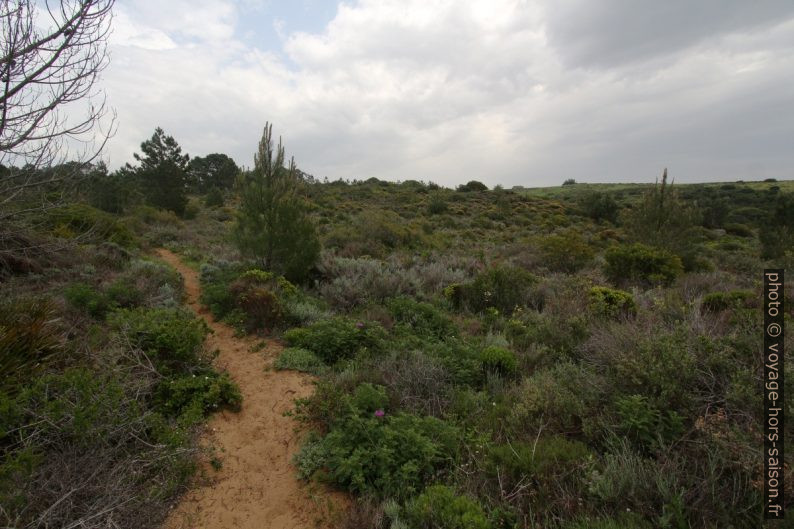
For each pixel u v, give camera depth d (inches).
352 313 304.8
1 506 83.7
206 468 131.6
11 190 158.6
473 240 884.0
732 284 390.3
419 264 502.6
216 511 114.0
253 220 387.9
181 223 911.0
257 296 272.4
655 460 113.9
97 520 98.0
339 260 453.1
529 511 103.7
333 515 111.3
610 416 129.6
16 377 130.4
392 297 338.6
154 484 117.0
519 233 1021.2
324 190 1756.9
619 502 100.2
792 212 807.7
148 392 157.9
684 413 121.6
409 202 1558.8
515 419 140.5
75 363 159.5
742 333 140.3
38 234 213.3
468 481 113.7
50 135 151.3
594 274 434.0
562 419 137.3
